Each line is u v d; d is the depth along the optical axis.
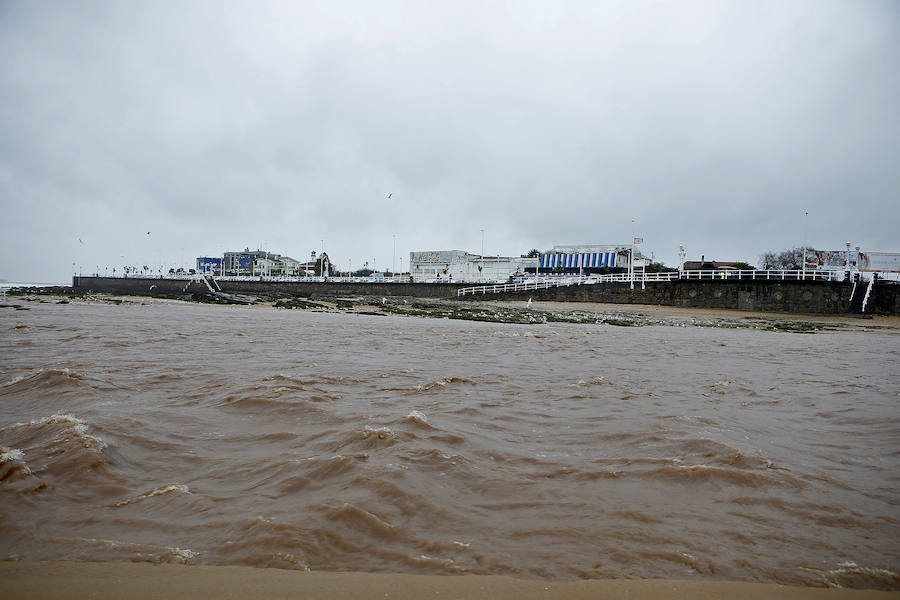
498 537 4.82
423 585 3.95
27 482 5.68
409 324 32.16
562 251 92.75
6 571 4.04
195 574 4.05
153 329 23.27
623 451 7.27
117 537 4.69
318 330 25.64
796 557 4.56
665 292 57.06
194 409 8.95
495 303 63.88
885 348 23.70
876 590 4.06
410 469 6.32
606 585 4.02
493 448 7.27
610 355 18.27
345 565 4.29
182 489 5.69
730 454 7.06
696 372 14.64
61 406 8.90
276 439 7.45
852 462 7.06
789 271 52.75
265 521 4.94
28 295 63.44
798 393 11.76
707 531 5.02
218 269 147.62
